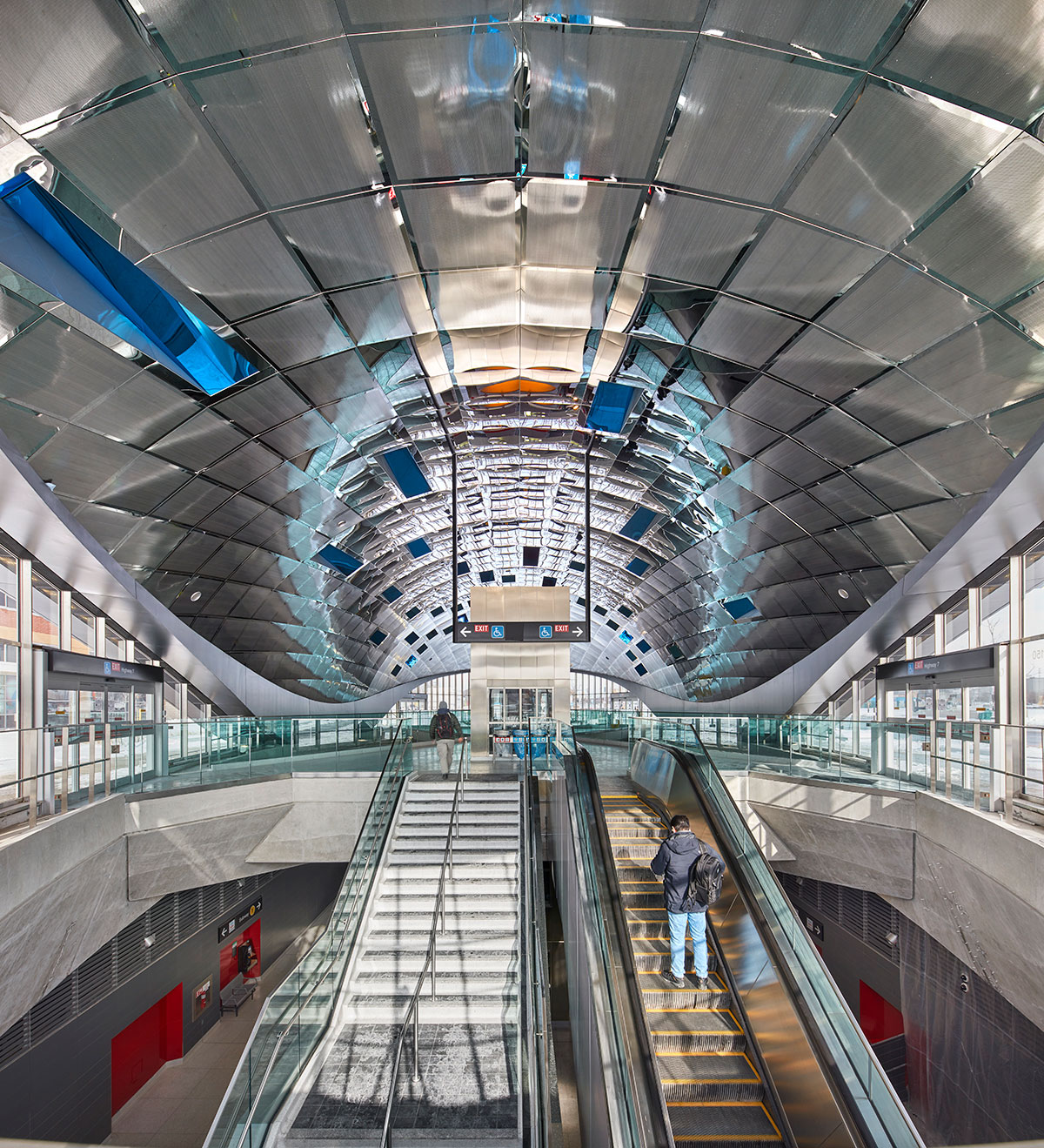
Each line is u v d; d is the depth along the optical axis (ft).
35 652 46.60
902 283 36.94
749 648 115.24
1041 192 29.40
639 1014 20.52
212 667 74.74
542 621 72.64
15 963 29.07
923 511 59.72
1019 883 28.09
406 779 49.96
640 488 93.45
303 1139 22.17
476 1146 22.16
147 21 24.70
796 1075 21.12
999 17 23.79
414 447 81.20
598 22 26.63
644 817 41.29
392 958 31.81
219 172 31.71
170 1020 58.08
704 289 43.39
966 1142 40.24
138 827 43.50
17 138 27.71
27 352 39.96
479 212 37.63
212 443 57.88
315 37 26.61
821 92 28.30
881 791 41.22
